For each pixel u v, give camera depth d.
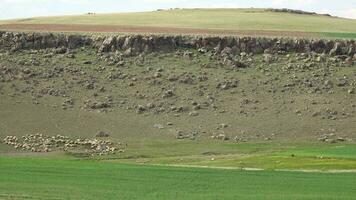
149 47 170.12
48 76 157.12
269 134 137.00
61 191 81.12
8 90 149.50
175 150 124.75
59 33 174.12
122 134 135.62
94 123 139.38
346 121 142.25
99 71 160.75
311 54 169.50
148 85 156.00
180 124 140.88
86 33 176.50
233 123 141.50
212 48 171.12
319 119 143.25
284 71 162.88
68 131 135.00
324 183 88.69
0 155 116.94
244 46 171.25
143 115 144.62
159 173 95.88
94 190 82.56
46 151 122.31
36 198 76.31
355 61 167.25
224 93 153.62
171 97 151.62
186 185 87.00
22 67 159.50
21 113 140.38
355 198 79.75
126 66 163.50
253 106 148.75
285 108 147.88
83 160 111.31
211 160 113.06
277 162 107.50
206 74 160.88
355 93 153.38
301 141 133.12
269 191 83.44
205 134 136.75
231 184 87.94
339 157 110.88
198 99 150.75
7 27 189.25
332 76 160.25
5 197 76.31
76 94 151.12
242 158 113.88
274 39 173.00
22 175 91.50
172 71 161.38
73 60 165.12
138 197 78.94
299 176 94.00
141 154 120.88
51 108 144.25
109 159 115.69
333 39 173.88
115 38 170.88
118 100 149.88
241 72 162.50
